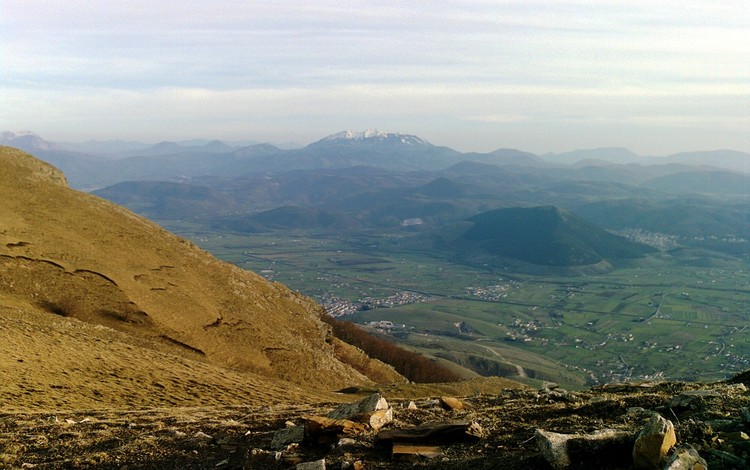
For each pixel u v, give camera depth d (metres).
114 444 19.34
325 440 17.05
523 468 12.50
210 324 77.62
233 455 17.25
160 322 70.06
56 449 18.88
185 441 19.00
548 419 17.86
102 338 52.62
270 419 23.14
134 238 90.81
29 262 66.06
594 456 12.09
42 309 60.28
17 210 77.69
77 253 73.69
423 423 17.38
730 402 15.41
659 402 17.73
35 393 30.70
